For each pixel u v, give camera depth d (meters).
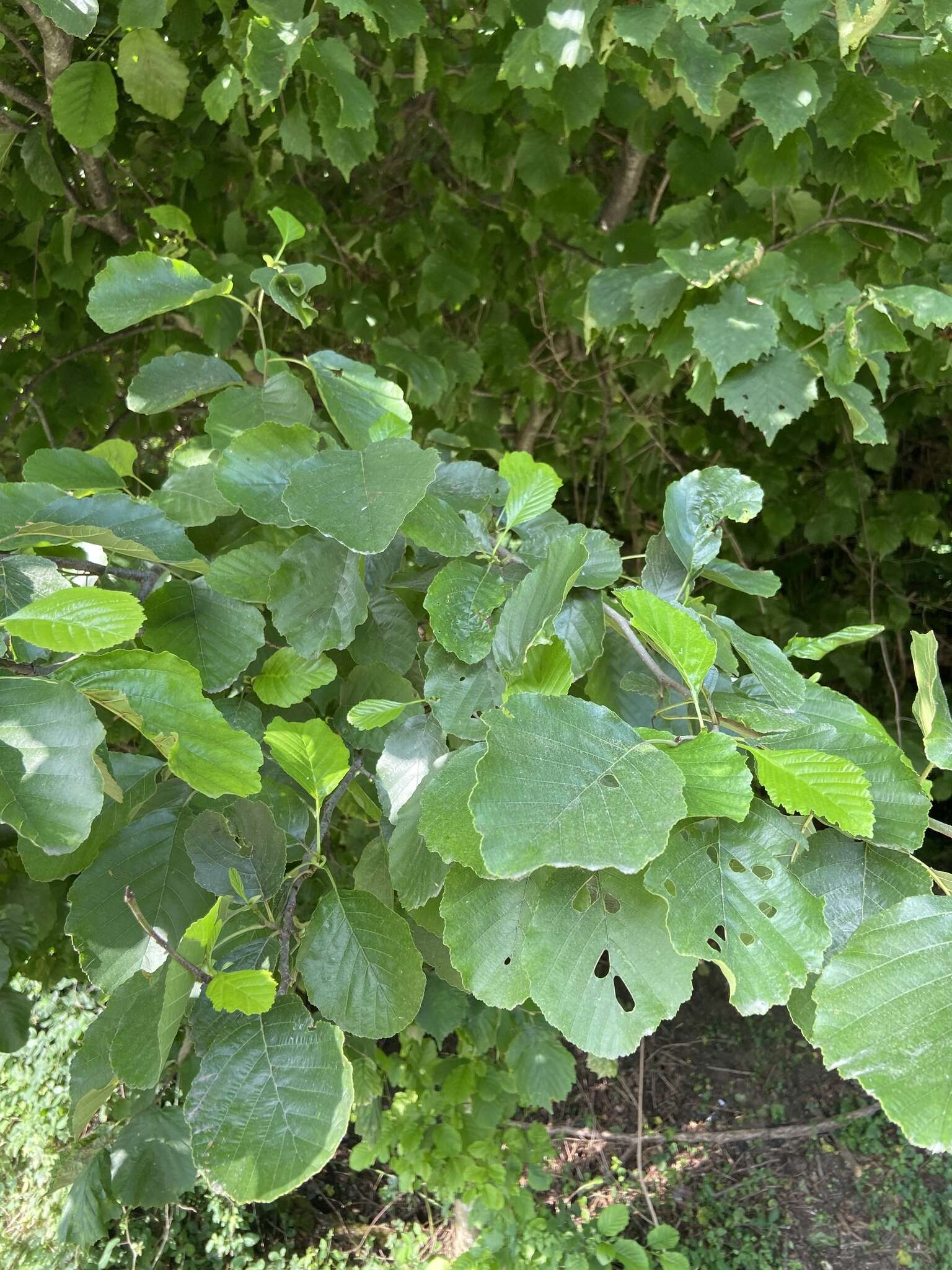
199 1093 0.41
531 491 0.56
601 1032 0.36
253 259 1.37
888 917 0.37
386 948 0.48
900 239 1.39
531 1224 1.86
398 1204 2.31
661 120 1.38
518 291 1.87
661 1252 1.91
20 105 1.38
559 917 0.37
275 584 0.53
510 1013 1.83
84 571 0.54
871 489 2.19
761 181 1.16
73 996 2.20
